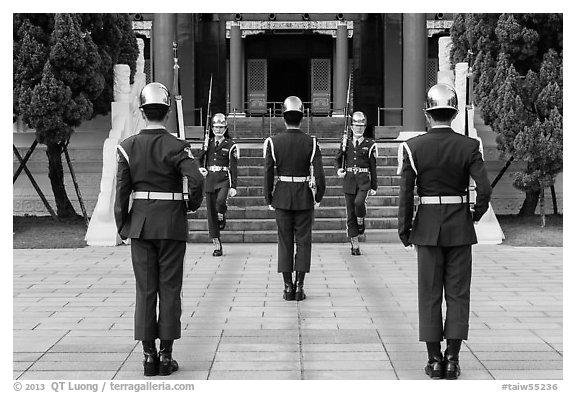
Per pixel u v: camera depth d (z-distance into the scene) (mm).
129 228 5836
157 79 16953
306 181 8648
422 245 5828
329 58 27562
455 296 5793
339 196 14180
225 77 25141
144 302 5797
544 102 13141
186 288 9234
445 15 24234
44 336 6957
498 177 14930
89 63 13211
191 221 13500
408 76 16500
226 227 13461
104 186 13047
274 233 13281
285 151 8641
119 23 14594
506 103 13297
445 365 5805
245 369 5965
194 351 6473
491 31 13945
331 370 5938
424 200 5926
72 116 13195
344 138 11930
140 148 5906
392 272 10352
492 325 7355
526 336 6941
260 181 14320
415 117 16438
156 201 5883
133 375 5828
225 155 11703
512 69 13375
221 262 11242
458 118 13836
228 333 7062
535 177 13375
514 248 12555
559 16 13211
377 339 6859
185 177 5949
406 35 16547
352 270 10508
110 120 15492
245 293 8945
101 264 10992
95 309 8102
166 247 5840
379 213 13797
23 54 12867
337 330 7180
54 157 14508
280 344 6691
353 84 25000
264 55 27484
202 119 23812
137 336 5766
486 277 9938
